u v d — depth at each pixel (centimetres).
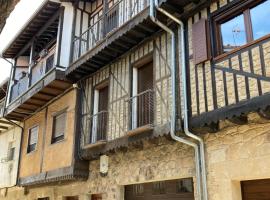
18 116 1275
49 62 1054
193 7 645
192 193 636
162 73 696
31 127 1216
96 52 819
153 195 721
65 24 1003
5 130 1508
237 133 542
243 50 535
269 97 475
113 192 800
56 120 1061
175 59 662
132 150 768
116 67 853
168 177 662
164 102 668
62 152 944
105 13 871
